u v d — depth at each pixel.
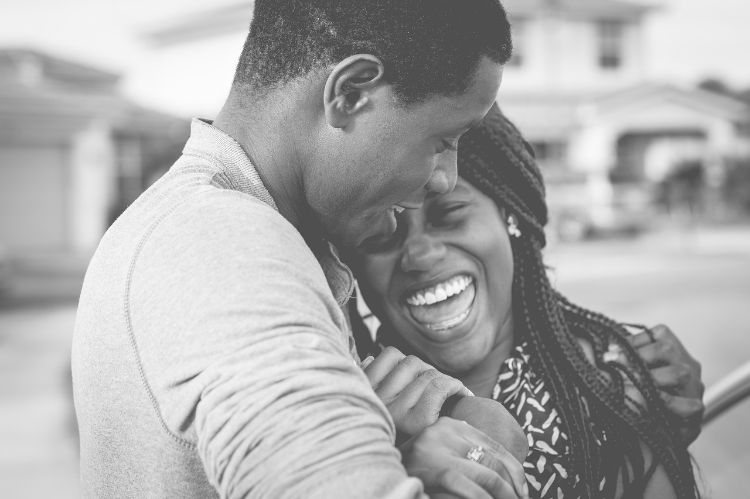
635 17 29.12
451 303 1.49
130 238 1.06
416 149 1.08
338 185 1.09
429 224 1.46
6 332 12.58
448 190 1.17
